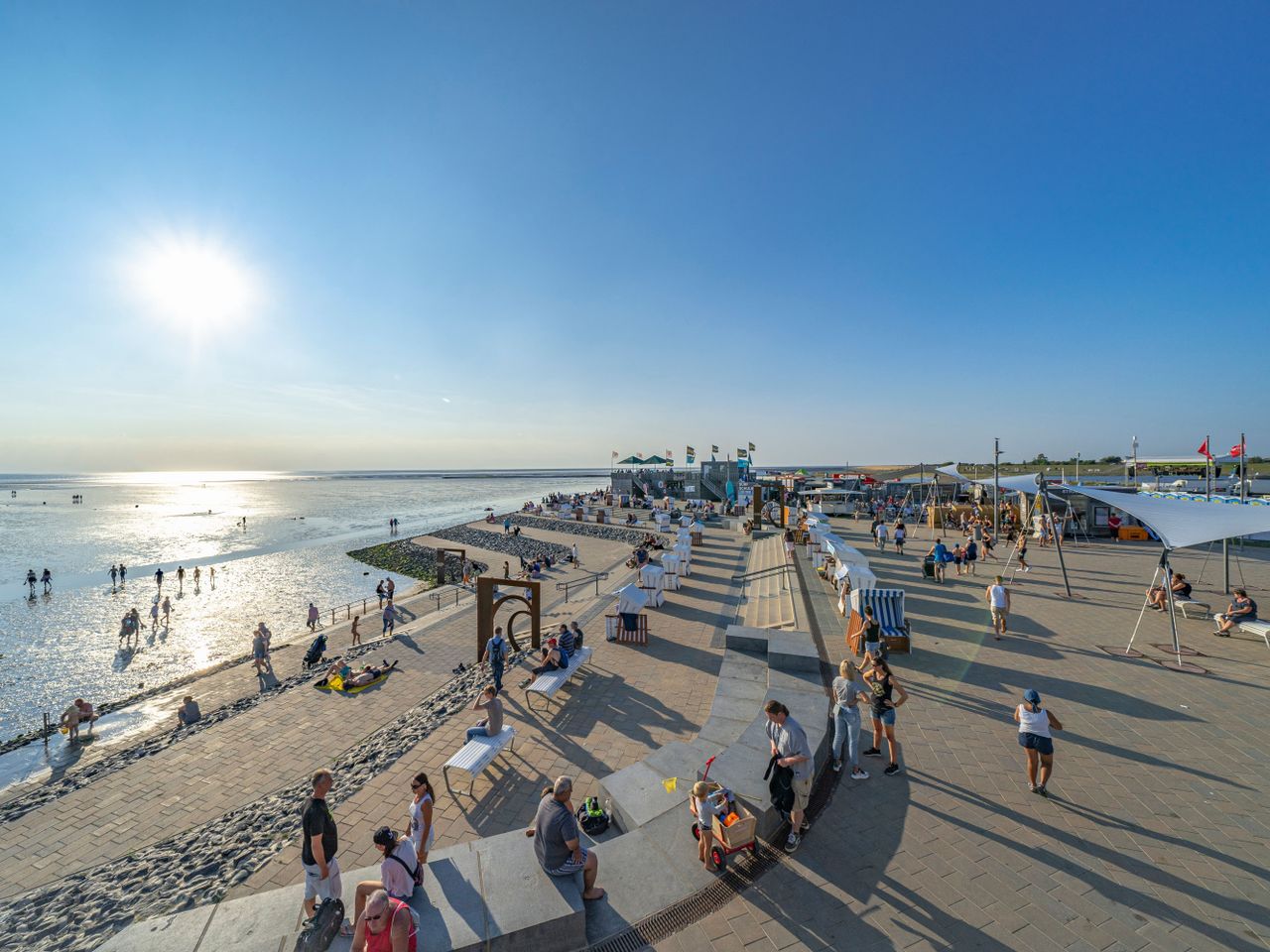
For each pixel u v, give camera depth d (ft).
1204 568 64.54
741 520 128.88
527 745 30.35
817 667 34.65
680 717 33.17
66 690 56.65
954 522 107.34
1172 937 15.05
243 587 106.63
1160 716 28.30
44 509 296.92
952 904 16.38
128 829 28.50
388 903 13.50
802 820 18.80
